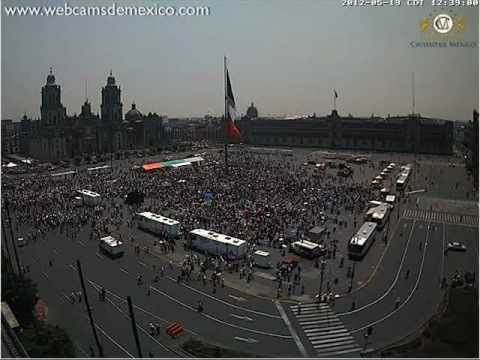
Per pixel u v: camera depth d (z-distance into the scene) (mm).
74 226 110000
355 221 110438
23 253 91375
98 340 57188
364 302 66750
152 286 74000
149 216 105500
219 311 64625
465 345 52719
